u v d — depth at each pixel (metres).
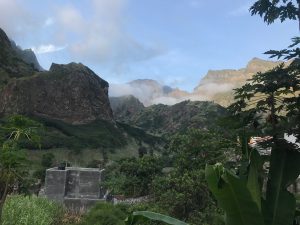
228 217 4.24
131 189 26.41
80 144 90.38
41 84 124.75
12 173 10.48
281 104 4.65
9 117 10.20
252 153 4.65
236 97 4.78
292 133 4.57
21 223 12.18
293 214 4.49
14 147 9.76
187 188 14.56
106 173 33.75
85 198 28.20
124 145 111.00
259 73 4.53
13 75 128.75
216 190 4.22
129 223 4.64
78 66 140.12
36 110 118.75
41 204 17.23
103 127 119.88
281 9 4.99
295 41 4.12
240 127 4.90
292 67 4.26
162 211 14.51
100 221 15.31
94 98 134.62
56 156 75.88
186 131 17.78
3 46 139.38
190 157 16.52
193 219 13.67
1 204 10.54
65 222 16.66
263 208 4.60
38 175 39.22
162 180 16.84
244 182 4.25
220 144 5.58
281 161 4.69
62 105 123.31
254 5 5.07
